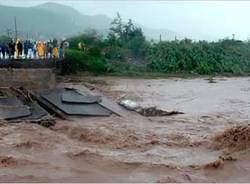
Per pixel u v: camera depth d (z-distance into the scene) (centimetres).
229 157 1416
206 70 4734
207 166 1355
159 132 1831
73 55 4103
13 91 2214
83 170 1317
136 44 5378
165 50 4919
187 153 1529
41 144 1524
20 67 2709
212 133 1833
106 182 1230
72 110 2111
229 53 5222
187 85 3703
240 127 1606
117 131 1786
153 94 3091
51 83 2539
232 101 2823
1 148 1464
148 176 1290
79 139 1680
